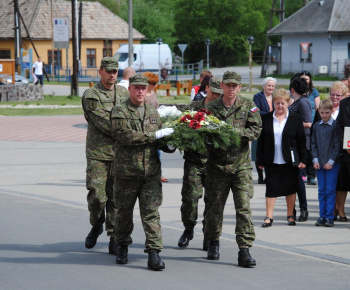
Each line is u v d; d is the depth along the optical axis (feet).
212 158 31.22
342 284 28.81
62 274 30.22
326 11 297.33
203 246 34.86
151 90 47.78
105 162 33.55
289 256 33.50
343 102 40.37
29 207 45.78
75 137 90.84
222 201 31.83
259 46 468.75
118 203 31.27
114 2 437.17
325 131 40.88
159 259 30.81
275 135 39.91
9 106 141.28
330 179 40.81
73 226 40.32
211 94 34.04
